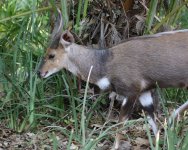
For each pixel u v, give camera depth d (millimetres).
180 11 12453
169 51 10203
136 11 12219
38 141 10531
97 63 10445
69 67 10594
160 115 11984
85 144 8859
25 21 12344
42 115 11031
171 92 12602
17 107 11148
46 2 12516
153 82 10383
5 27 13039
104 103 12109
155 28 11734
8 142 10508
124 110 10445
